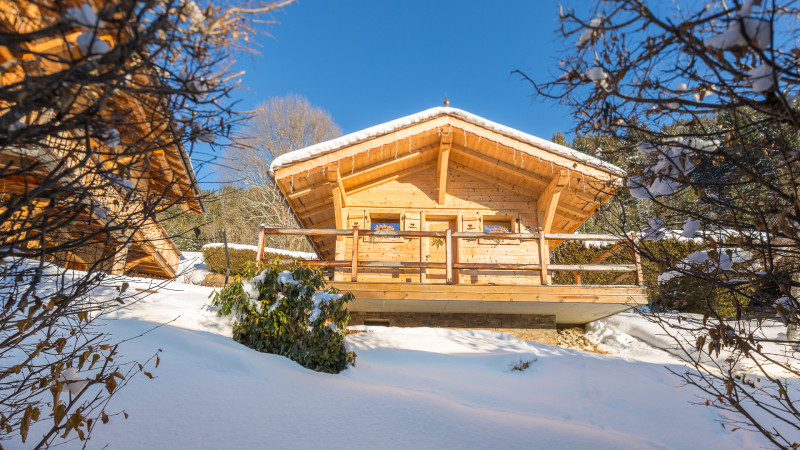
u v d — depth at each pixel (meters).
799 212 2.35
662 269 3.12
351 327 10.40
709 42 1.84
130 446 3.56
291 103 34.19
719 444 6.00
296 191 11.52
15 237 2.07
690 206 3.10
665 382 8.16
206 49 1.82
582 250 17.64
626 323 12.80
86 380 2.79
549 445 4.55
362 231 10.44
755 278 2.91
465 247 12.46
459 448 4.28
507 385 7.33
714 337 3.03
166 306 7.41
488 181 12.93
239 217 32.03
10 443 3.35
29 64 1.68
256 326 6.84
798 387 8.43
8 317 2.35
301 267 7.29
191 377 4.85
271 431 4.16
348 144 10.70
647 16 1.90
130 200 2.32
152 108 1.91
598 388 7.38
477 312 11.75
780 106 1.99
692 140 2.66
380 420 4.69
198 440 3.81
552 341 11.62
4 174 1.83
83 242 2.22
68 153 1.91
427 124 11.02
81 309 2.71
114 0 1.52
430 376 7.23
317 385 5.46
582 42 2.26
